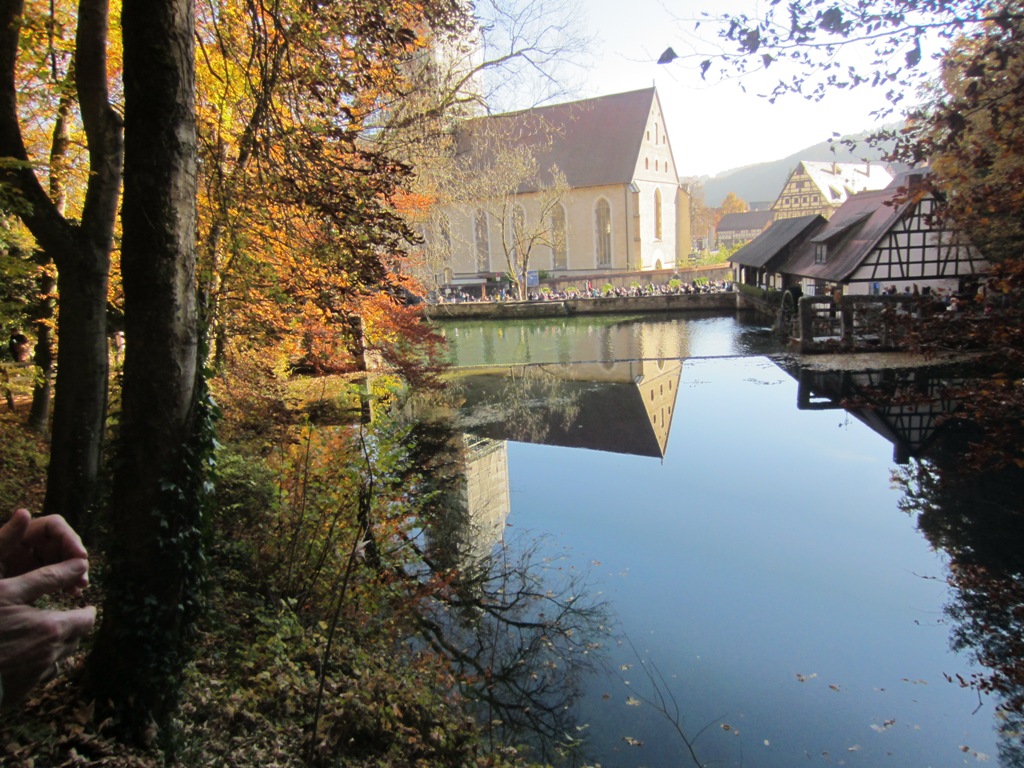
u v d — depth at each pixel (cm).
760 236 4769
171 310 399
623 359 2973
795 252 3822
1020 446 1279
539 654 782
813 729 666
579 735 652
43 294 1138
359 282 934
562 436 1819
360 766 493
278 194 838
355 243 873
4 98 684
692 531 1160
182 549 412
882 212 3003
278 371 1605
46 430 1266
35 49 806
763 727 666
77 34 730
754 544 1098
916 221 2738
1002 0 648
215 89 974
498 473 1501
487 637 819
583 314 4488
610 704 698
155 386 398
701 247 11319
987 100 788
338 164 847
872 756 630
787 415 1916
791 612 881
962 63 780
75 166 917
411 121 1303
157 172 389
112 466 405
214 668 538
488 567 1006
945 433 1661
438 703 635
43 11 893
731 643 808
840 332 2769
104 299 754
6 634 99
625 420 1952
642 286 5262
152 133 386
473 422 1988
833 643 806
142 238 389
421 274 2272
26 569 121
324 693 554
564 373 2727
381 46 860
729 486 1388
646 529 1166
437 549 1058
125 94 387
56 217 721
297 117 890
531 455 1655
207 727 455
